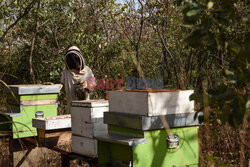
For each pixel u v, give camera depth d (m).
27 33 7.20
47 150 4.25
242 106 1.66
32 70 6.87
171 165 2.29
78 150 2.89
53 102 4.16
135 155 2.16
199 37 1.71
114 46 6.86
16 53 7.11
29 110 3.97
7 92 4.22
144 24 6.65
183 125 2.29
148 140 2.20
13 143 4.04
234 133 3.28
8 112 4.12
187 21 1.74
